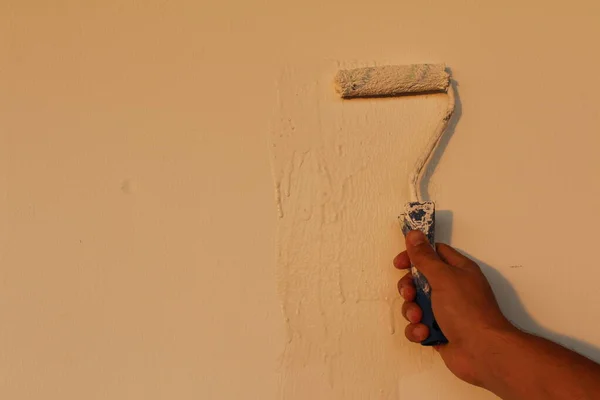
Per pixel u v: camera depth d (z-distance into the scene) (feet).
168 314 2.59
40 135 2.68
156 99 2.70
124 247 2.62
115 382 2.56
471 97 2.75
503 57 2.79
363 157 2.69
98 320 2.59
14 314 2.59
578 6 2.80
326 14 2.79
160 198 2.65
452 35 2.80
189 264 2.61
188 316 2.59
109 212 2.64
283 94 2.72
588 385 2.06
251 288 2.61
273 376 2.56
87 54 2.72
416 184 2.63
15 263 2.61
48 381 2.56
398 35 2.79
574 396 2.07
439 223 2.66
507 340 2.24
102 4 2.76
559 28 2.80
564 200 2.69
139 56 2.73
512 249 2.66
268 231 2.64
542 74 2.78
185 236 2.63
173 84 2.71
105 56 2.72
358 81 2.63
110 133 2.68
